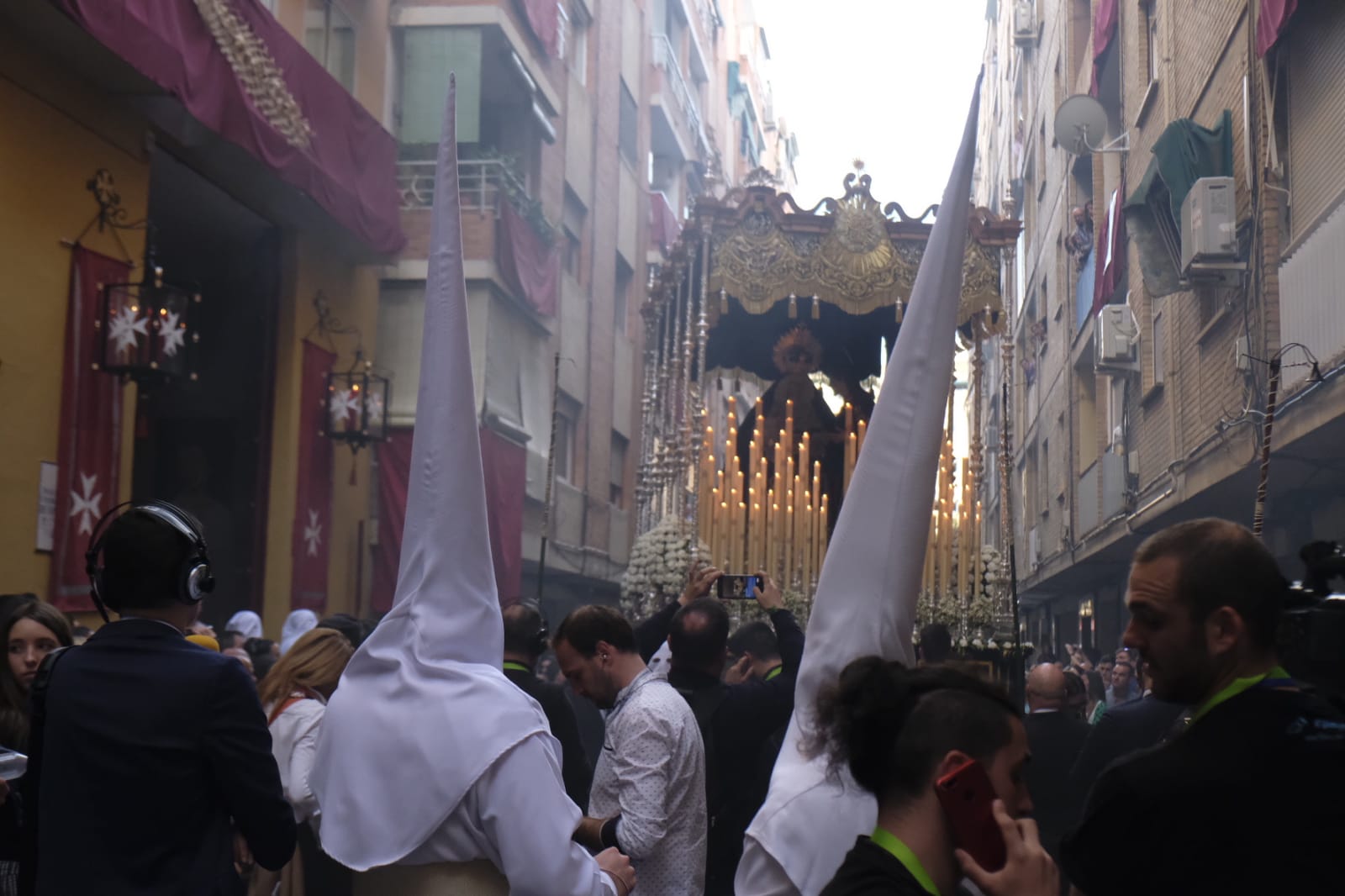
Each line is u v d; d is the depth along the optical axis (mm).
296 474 14469
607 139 26297
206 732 3152
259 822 3174
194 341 10938
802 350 11250
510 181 18906
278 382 14492
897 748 2086
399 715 3043
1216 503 13945
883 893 1959
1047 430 26141
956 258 3357
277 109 12336
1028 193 29516
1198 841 2215
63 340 10273
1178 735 2363
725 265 9461
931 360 3307
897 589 3211
